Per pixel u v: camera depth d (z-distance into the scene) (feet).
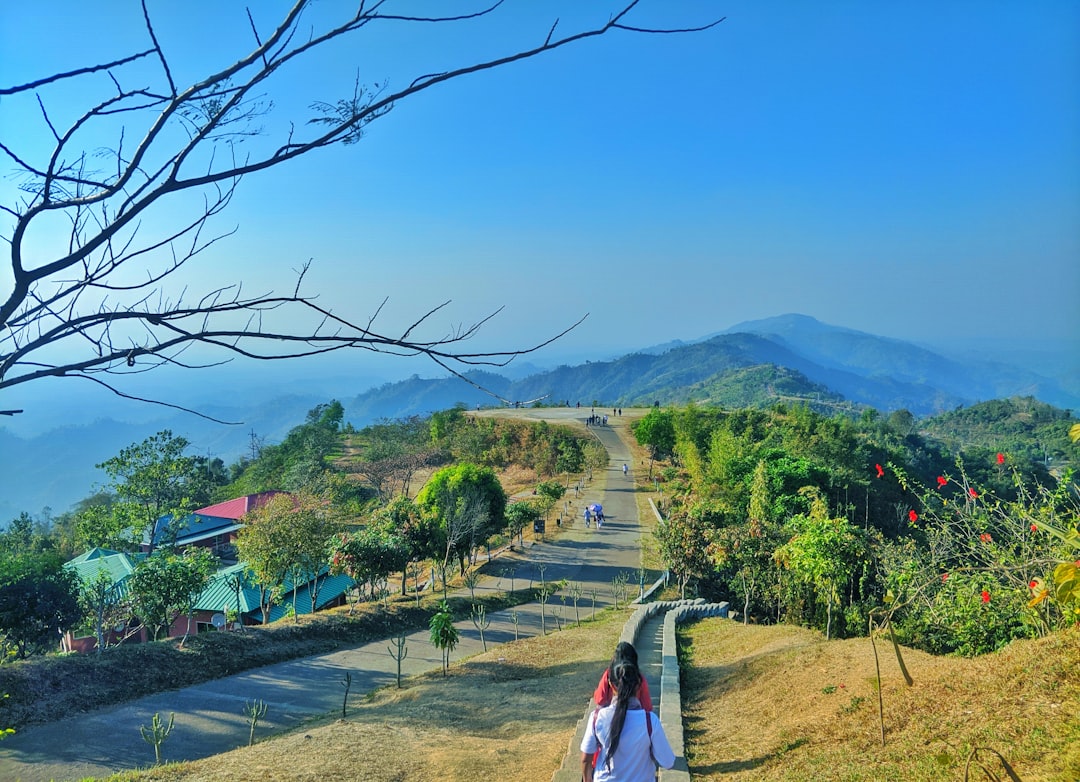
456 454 255.09
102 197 7.18
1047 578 25.70
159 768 35.76
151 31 7.17
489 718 43.88
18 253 6.76
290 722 52.21
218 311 7.36
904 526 136.98
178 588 72.13
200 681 61.41
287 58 7.45
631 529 149.69
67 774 42.47
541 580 110.73
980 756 17.88
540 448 245.86
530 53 7.75
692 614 65.72
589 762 15.23
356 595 111.65
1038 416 436.76
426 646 76.48
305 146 7.73
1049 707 19.27
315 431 295.28
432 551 100.12
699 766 26.25
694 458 165.68
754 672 38.14
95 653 60.80
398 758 35.68
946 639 36.78
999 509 33.42
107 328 7.23
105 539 116.98
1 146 6.84
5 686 51.55
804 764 22.95
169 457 117.19
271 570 81.20
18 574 73.41
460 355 7.72
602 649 62.64
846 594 53.57
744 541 67.51
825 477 140.05
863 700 27.27
